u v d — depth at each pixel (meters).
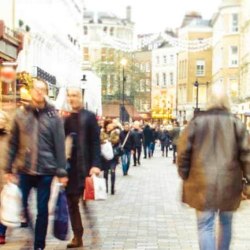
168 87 126.38
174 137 38.22
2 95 26.11
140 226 13.34
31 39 38.09
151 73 131.38
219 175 8.38
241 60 80.56
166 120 120.19
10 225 9.95
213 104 8.68
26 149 9.84
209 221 8.51
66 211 10.32
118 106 77.88
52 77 44.00
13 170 9.95
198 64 111.62
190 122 8.67
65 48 55.28
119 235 12.17
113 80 100.62
